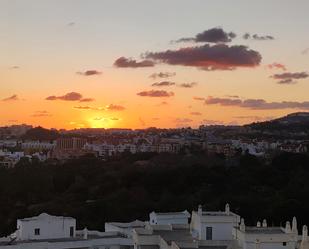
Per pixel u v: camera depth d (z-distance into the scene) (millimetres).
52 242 97688
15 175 198625
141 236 85625
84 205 166000
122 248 103562
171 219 107500
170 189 190500
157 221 106750
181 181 193375
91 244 101125
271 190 181000
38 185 196750
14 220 152625
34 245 95562
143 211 162875
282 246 72500
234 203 157625
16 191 189000
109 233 109375
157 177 197375
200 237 86625
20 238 102188
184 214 109375
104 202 167250
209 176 195875
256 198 163500
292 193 166875
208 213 91438
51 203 176000
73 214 156500
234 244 75750
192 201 168500
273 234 72562
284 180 193000
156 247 85312
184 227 97000
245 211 154000
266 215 148375
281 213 147125
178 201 168875
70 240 100500
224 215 89188
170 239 85625
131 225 113812
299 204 149625
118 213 159375
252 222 149875
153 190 191125
